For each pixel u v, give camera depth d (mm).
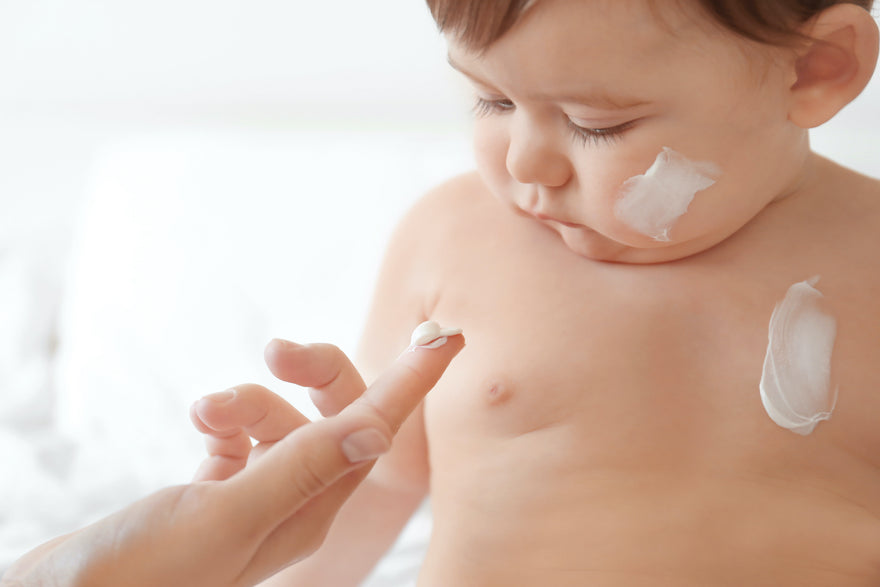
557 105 523
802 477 588
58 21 2031
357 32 1834
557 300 667
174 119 2043
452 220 751
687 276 634
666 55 493
